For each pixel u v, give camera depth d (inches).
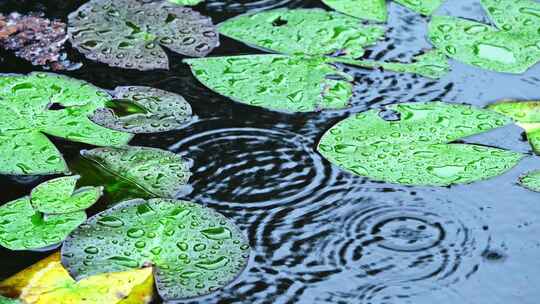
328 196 68.3
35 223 63.6
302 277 60.4
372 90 80.4
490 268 61.5
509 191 68.6
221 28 88.6
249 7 93.4
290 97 78.4
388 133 73.9
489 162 71.0
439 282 60.2
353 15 91.6
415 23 91.2
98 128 74.0
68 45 85.4
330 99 78.5
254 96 78.3
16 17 89.2
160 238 62.2
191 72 82.0
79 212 64.7
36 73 80.6
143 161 70.7
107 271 59.1
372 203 67.6
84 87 79.0
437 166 70.4
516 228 65.2
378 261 62.1
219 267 60.2
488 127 74.8
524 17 91.7
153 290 58.0
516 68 83.9
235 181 69.6
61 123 74.1
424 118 75.9
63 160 70.1
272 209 66.8
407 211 66.7
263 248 62.8
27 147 71.0
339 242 63.7
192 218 64.3
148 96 78.5
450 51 86.1
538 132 75.1
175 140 73.7
